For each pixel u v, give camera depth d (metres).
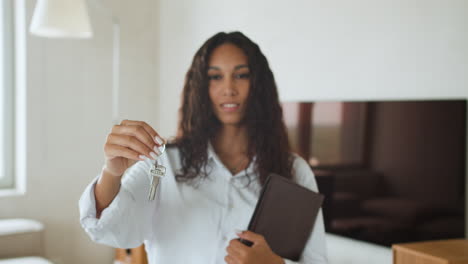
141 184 0.89
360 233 2.58
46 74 3.77
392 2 2.43
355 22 2.63
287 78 3.10
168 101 4.29
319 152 2.83
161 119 4.39
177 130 1.01
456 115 2.10
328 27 2.80
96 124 4.04
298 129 2.98
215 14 3.71
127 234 0.85
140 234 0.88
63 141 3.86
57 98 3.83
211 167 0.95
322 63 2.84
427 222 2.23
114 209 0.80
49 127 3.79
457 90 2.14
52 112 3.80
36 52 3.71
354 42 2.64
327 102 2.77
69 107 3.89
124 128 0.75
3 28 3.75
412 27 2.34
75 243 3.92
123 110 4.22
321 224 0.96
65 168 3.87
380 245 2.46
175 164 0.96
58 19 3.04
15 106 3.82
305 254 0.94
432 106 2.21
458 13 2.14
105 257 4.06
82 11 3.14
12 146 3.84
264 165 0.97
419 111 2.26
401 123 2.35
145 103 4.36
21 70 3.71
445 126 2.15
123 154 0.74
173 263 0.90
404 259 1.99
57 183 3.84
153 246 0.92
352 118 2.61
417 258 1.92
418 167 2.27
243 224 0.91
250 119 0.98
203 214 0.90
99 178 0.82
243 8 3.44
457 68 2.14
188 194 0.92
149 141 0.74
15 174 3.85
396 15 2.42
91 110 4.01
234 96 0.95
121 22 4.18
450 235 2.14
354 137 2.60
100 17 4.05
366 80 2.58
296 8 3.01
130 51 4.25
